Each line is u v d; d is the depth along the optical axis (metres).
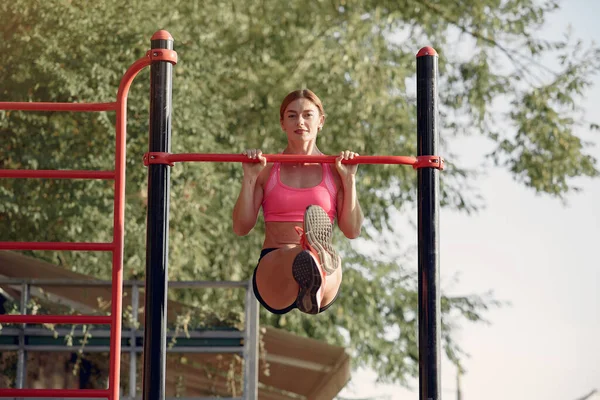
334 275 4.65
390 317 15.23
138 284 9.38
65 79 11.89
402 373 15.01
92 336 9.28
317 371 10.60
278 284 4.64
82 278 9.84
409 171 14.97
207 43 13.37
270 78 14.43
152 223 4.56
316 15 14.82
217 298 13.63
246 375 9.05
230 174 13.57
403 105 15.02
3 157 12.20
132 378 9.23
